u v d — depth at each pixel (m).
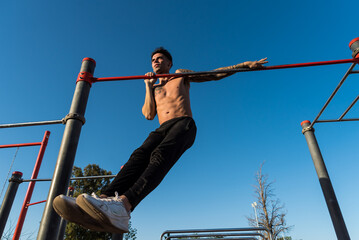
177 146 1.50
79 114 1.80
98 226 1.22
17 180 4.25
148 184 1.33
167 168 1.45
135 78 2.03
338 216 3.07
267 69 2.02
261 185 16.42
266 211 15.59
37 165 4.83
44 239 1.33
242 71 2.01
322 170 3.46
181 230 3.40
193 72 1.96
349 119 3.68
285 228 14.82
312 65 2.12
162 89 1.97
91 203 1.06
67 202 1.10
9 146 4.30
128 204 1.29
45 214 1.41
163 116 1.78
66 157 1.59
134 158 1.60
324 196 3.32
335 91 3.03
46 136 5.09
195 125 1.75
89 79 2.00
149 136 1.71
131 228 18.73
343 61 2.19
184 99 1.85
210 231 3.32
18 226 4.33
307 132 3.82
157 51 2.22
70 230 15.39
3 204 4.01
